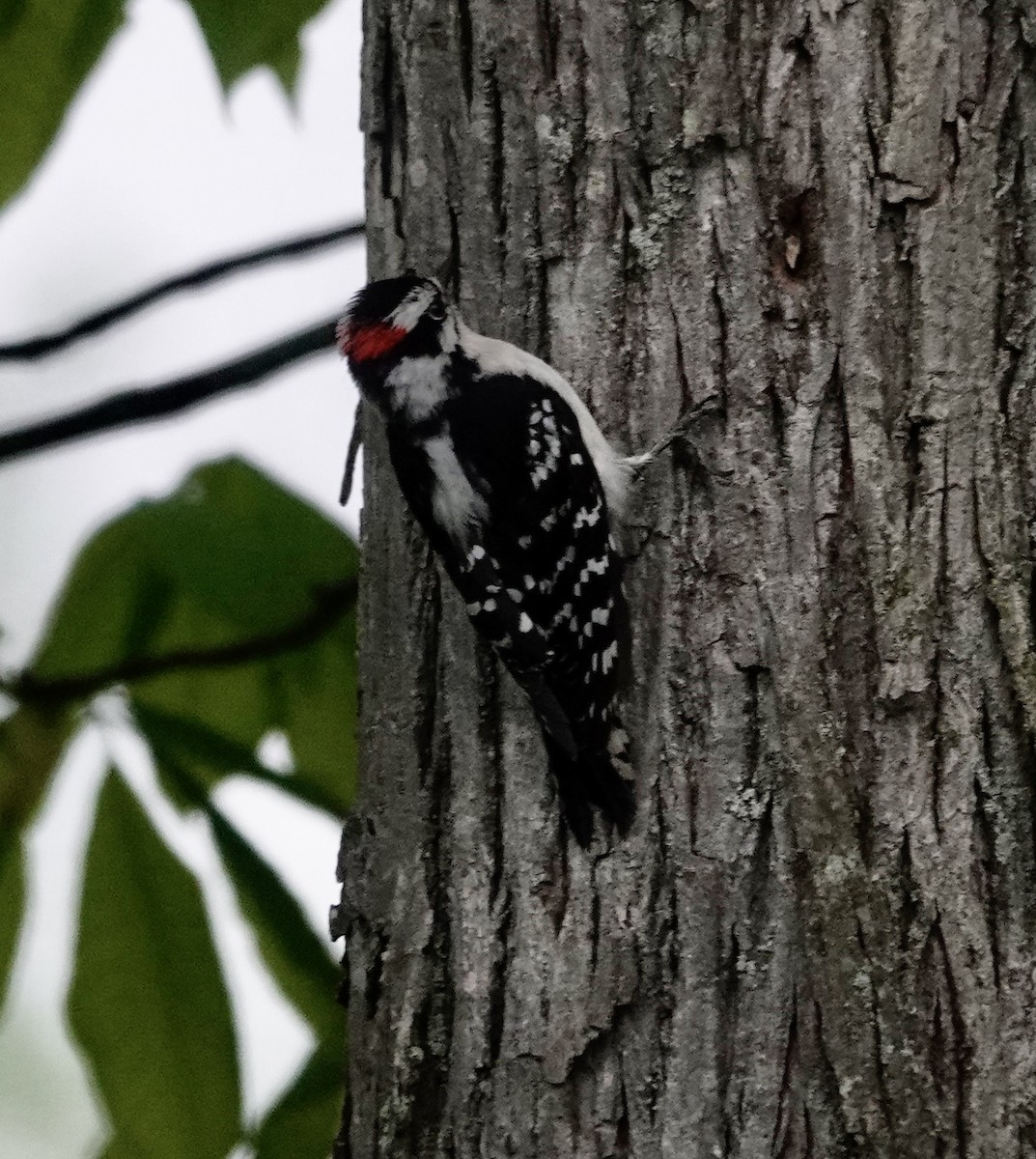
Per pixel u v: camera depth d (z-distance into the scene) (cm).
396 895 770
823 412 737
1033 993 682
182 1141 790
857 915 691
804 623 722
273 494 809
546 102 791
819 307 743
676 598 746
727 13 764
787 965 701
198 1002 786
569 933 730
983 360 729
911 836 695
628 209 777
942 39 743
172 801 791
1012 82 742
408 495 800
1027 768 700
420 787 776
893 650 710
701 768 727
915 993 683
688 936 713
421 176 817
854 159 745
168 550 784
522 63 794
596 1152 707
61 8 891
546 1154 713
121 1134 788
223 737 793
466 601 763
